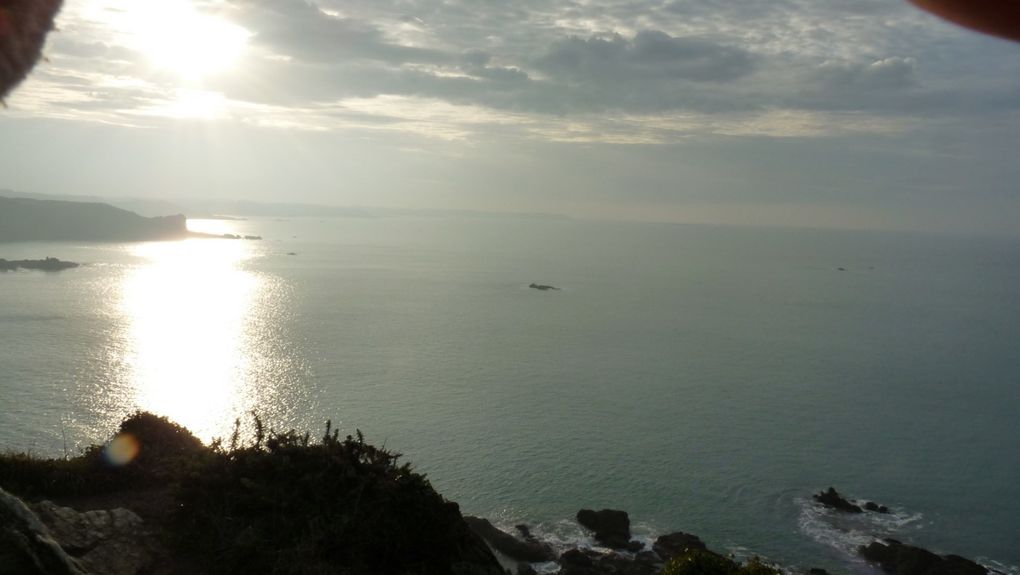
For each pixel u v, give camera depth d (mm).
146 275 135750
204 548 8984
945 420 64562
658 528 38438
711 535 38125
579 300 133250
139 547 8914
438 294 130125
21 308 93812
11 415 48188
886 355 95500
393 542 9602
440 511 10164
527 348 86625
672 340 98125
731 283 180250
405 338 88500
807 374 81750
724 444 54344
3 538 6656
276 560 8805
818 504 43250
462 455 48312
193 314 97625
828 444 55906
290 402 58875
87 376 61469
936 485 47906
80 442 42875
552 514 39312
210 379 64500
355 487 10133
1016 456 54781
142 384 60875
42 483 10062
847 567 34875
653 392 69250
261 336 85375
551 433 54000
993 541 39594
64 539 8539
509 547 33531
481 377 70750
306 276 148375
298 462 10484
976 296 171500
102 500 10156
